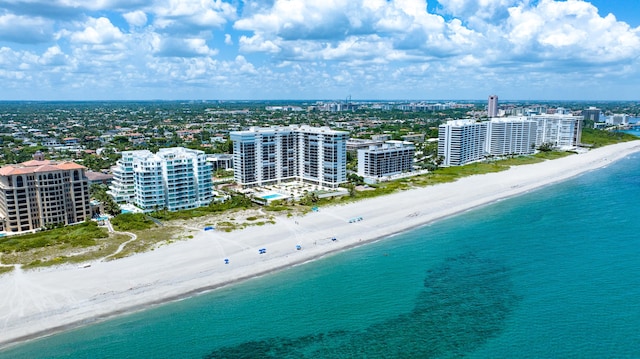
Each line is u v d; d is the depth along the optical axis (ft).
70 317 359.05
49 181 578.25
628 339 329.31
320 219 625.00
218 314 371.35
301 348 327.06
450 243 541.75
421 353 319.27
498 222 629.92
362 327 354.33
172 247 504.02
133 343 330.54
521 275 444.96
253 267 458.91
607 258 483.92
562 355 313.32
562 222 625.00
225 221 609.01
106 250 490.49
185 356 317.22
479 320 361.30
